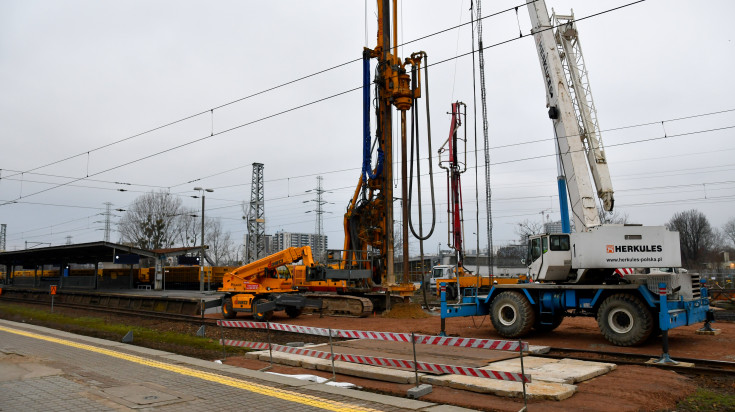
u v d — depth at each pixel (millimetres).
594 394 7996
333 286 23406
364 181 23953
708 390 8539
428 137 22859
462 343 8836
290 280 23031
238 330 18531
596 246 13883
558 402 7543
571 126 15469
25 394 7375
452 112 27188
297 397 7328
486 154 24828
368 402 7105
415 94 23234
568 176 15578
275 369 10352
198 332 15719
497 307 15305
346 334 10578
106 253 50125
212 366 9719
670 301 12758
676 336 14477
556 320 15906
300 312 22281
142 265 73375
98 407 6688
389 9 24047
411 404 7043
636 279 13719
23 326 16281
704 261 70938
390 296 23156
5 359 10219
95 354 10977
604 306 13211
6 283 69438
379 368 9680
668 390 8219
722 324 17500
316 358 10812
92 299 35375
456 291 34156
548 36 16031
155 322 22453
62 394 7387
